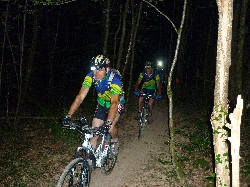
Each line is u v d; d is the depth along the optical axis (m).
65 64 16.38
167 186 5.36
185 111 11.73
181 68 16.50
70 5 15.09
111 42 13.74
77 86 16.78
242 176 5.54
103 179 5.58
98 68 4.36
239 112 3.08
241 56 9.31
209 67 16.41
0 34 10.79
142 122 8.04
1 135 8.23
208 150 6.85
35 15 10.17
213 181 5.38
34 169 6.11
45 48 15.59
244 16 8.98
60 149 7.16
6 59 11.46
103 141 4.95
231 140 3.14
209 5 13.95
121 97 5.01
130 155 6.80
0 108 11.87
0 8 9.23
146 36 22.89
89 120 9.89
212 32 15.37
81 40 17.83
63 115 9.03
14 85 10.57
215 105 4.09
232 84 9.64
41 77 16.56
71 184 4.06
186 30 17.02
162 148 7.27
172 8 18.45
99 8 14.92
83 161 4.19
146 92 8.44
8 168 6.28
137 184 5.43
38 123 9.49
